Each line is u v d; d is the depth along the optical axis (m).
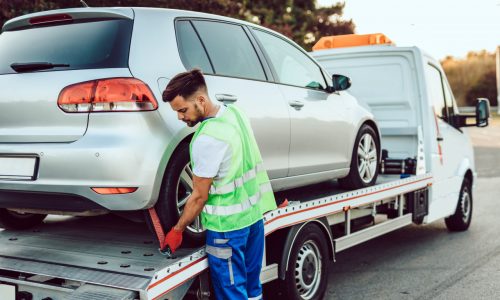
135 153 3.19
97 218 4.80
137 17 3.60
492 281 5.34
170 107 3.41
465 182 7.80
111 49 3.44
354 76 7.23
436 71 7.42
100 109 3.25
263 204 3.43
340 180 5.54
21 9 10.55
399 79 6.95
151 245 3.73
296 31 30.61
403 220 6.04
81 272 3.17
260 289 3.51
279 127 4.35
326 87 5.29
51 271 3.22
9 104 3.52
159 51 3.56
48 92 3.39
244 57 4.30
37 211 3.62
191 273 3.26
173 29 3.75
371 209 5.59
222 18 4.26
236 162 3.18
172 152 3.39
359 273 5.69
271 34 4.80
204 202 3.11
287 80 4.71
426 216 6.57
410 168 6.57
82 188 3.23
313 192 5.31
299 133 4.61
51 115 3.38
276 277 4.07
